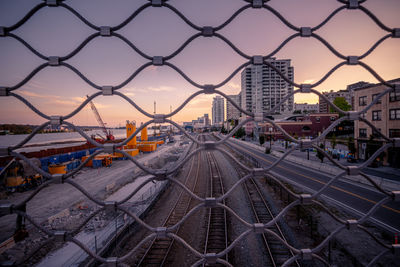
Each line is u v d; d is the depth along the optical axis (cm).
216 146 148
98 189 1398
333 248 656
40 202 1166
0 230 807
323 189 154
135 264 612
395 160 1767
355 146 2212
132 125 3278
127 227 792
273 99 8344
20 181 1351
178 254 655
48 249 663
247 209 1001
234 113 13000
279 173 1709
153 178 147
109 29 153
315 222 837
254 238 722
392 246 160
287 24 158
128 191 1321
